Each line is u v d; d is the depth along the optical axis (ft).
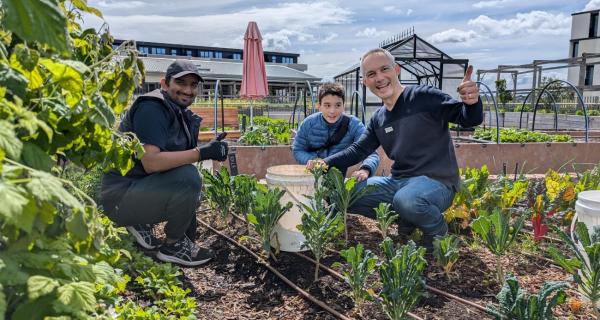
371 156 12.37
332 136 12.99
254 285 8.73
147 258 8.98
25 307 3.04
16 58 3.49
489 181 14.14
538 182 11.44
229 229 11.96
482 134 31.83
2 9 3.24
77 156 4.39
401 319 6.55
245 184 11.09
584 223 7.27
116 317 6.15
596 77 97.35
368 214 11.93
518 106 72.95
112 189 9.78
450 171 10.84
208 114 45.42
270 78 125.80
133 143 4.95
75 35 4.97
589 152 21.15
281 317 7.41
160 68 115.85
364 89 43.37
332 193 10.37
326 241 8.97
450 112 10.45
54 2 2.95
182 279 9.05
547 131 38.60
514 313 6.11
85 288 3.20
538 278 8.59
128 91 4.67
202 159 9.53
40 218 3.01
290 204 9.44
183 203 9.48
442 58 47.80
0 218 2.70
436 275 8.83
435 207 10.14
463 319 7.13
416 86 11.12
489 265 9.26
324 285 8.39
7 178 2.69
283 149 19.63
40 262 3.15
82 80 3.68
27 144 3.30
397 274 6.52
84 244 3.78
